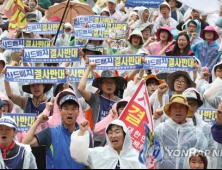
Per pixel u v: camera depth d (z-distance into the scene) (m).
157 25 38.28
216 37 34.31
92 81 27.08
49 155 21.66
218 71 27.50
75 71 28.08
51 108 25.06
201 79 28.00
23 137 23.62
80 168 21.66
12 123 20.92
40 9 42.44
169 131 22.66
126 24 34.28
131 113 22.50
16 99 25.97
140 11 36.09
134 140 22.39
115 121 21.09
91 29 33.59
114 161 20.98
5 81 25.75
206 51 34.25
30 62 28.22
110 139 21.00
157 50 32.62
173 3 39.53
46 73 25.73
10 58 32.09
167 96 25.73
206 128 23.83
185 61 27.25
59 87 26.06
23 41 30.41
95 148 21.19
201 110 26.16
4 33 36.09
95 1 45.88
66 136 21.84
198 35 35.69
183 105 22.64
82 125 20.89
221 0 36.00
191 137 22.58
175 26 38.50
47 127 21.89
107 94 25.27
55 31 34.34
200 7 35.94
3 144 20.84
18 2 31.38
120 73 29.59
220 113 22.53
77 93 29.00
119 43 33.47
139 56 27.03
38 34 34.81
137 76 27.38
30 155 20.92
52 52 27.55
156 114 23.08
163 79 28.03
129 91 26.22
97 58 26.97
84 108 26.22
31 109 25.98
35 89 25.91
